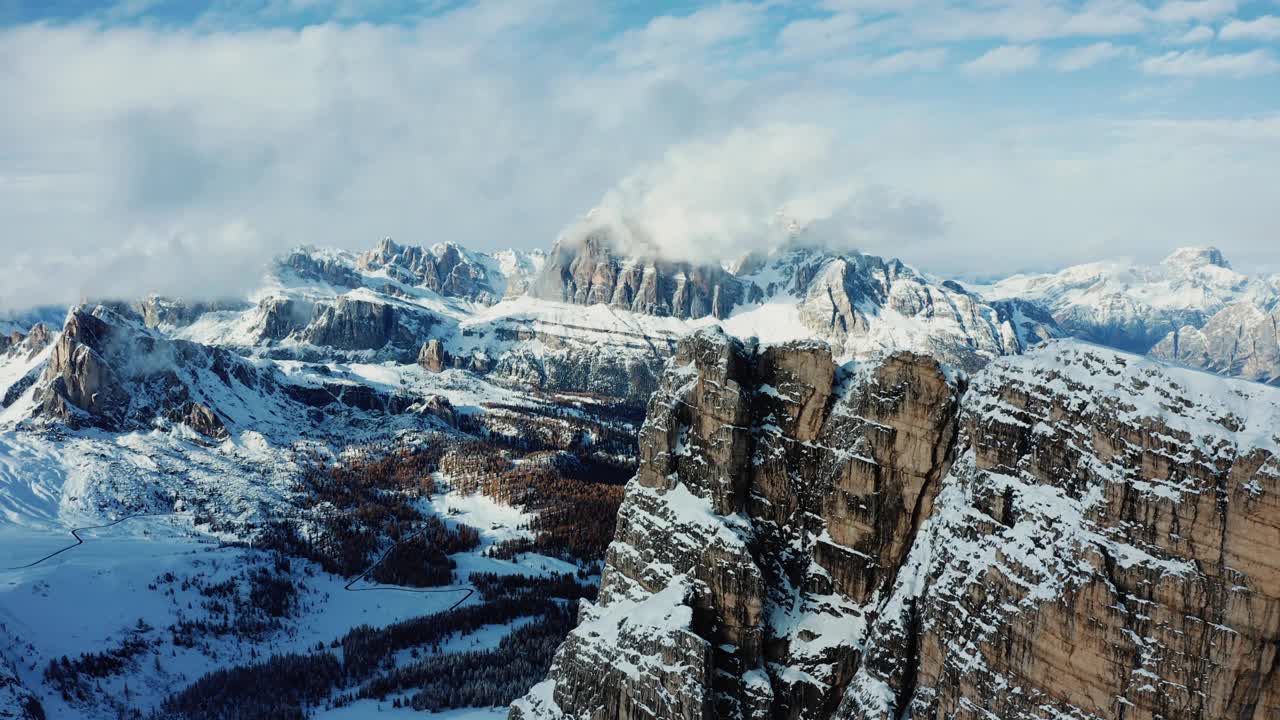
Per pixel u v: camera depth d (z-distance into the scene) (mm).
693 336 122500
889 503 107750
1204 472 77438
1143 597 78750
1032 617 83688
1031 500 87375
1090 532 82500
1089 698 80250
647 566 117688
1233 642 74938
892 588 107438
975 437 94750
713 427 118000
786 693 106250
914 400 106688
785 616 110938
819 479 113438
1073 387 87688
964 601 89750
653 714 102562
